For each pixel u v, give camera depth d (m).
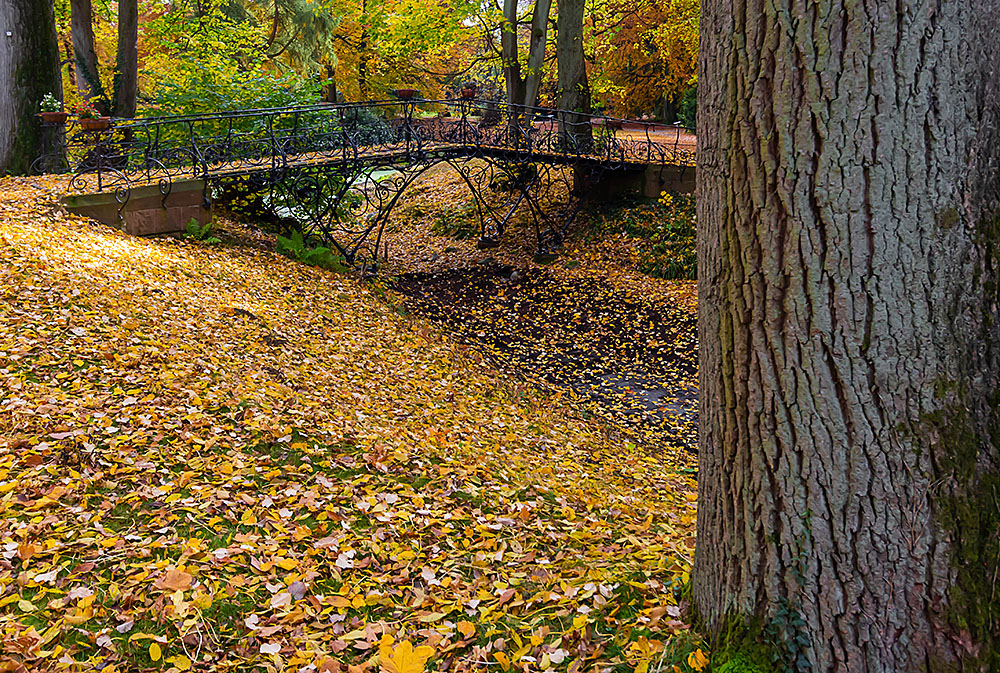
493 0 22.39
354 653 2.99
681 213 16.92
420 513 4.39
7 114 13.55
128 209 11.12
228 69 15.05
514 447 6.86
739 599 2.65
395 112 28.88
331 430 5.44
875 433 2.30
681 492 6.75
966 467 2.25
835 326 2.31
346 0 26.66
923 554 2.28
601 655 2.89
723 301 2.60
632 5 25.61
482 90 32.66
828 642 2.43
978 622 2.25
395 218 20.80
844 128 2.23
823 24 2.22
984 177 2.21
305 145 14.72
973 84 2.17
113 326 6.76
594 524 4.76
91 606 3.04
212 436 4.93
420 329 11.73
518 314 14.02
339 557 3.67
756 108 2.38
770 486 2.51
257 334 8.05
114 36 23.64
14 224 9.24
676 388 10.94
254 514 4.01
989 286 2.23
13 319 6.28
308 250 13.46
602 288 14.91
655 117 33.09
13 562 3.32
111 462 4.38
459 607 3.32
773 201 2.38
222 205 14.08
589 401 10.31
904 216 2.21
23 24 13.49
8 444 4.35
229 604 3.20
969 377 2.24
